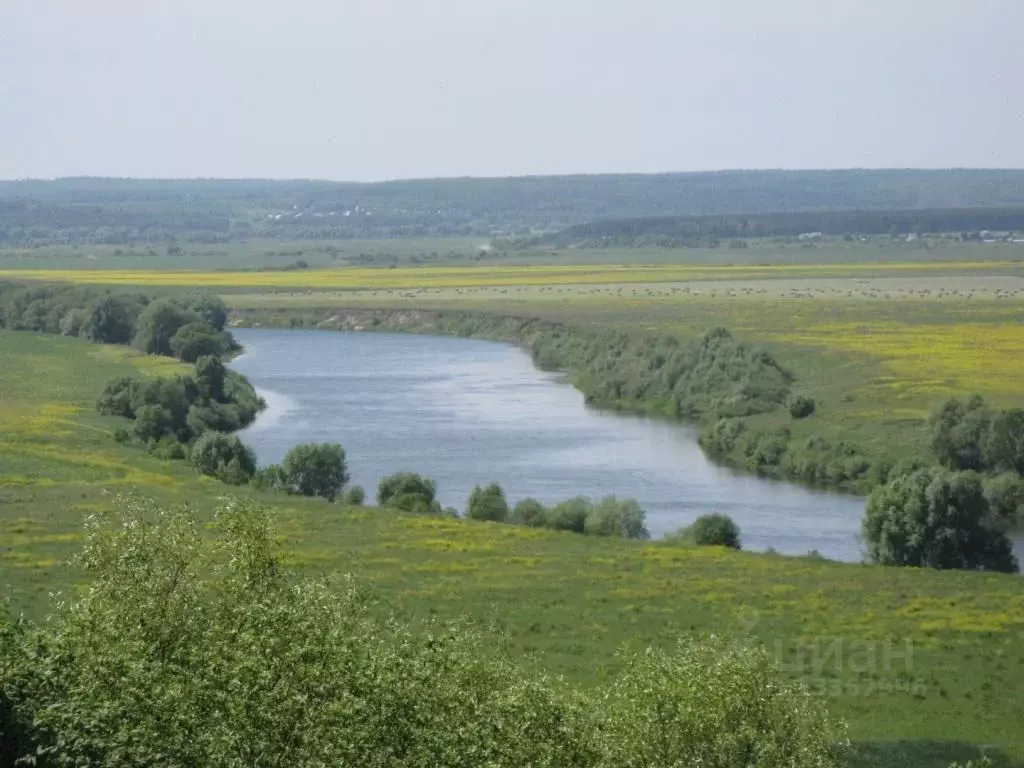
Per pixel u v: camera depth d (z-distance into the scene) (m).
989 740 45.50
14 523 75.81
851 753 42.44
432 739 27.80
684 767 31.80
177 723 27.47
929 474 81.50
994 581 70.75
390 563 70.56
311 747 26.61
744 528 89.94
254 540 34.59
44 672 30.42
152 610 32.62
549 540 78.81
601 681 49.31
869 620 60.97
